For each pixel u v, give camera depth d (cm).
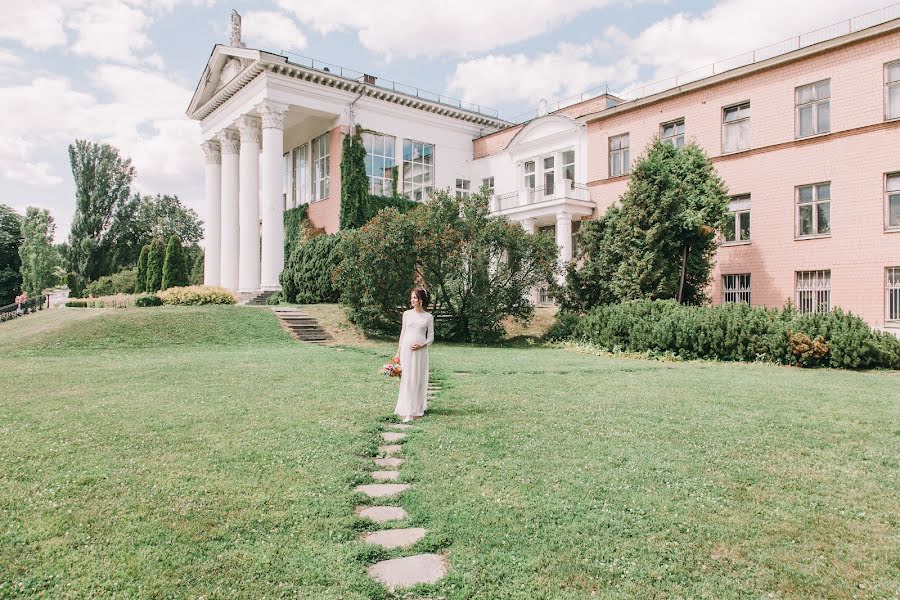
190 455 563
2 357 1560
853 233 2036
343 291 2244
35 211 6347
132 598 307
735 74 2380
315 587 321
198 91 3778
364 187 3381
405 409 753
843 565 356
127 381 1066
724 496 470
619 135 2886
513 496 460
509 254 2181
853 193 2041
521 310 2250
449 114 3869
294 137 3856
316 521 407
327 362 1385
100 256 6172
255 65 3097
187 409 791
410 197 3681
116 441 616
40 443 606
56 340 1797
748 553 370
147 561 347
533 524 407
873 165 1992
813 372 1360
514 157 3538
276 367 1277
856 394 973
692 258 2161
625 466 542
